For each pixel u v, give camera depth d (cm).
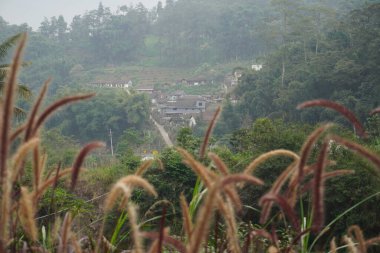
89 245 259
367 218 988
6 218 143
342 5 8788
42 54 10838
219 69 10100
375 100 3938
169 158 1335
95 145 168
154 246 160
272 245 206
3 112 131
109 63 11588
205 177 167
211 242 253
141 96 6506
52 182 191
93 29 11781
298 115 4772
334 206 1056
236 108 5697
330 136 154
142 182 140
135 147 4188
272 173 1056
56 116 6344
